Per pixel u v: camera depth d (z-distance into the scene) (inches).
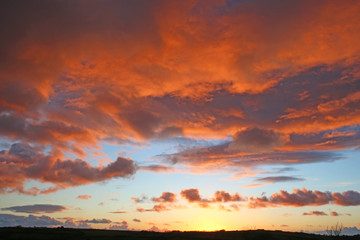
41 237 3100.4
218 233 3563.0
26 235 3137.3
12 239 2982.3
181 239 3265.3
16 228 3435.0
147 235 3390.7
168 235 3435.0
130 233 3501.5
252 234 3548.2
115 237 3253.0
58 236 3181.6
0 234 3100.4
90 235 3297.2
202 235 3467.0
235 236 3435.0
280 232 3737.7
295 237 3531.0
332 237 3705.7
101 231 3548.2
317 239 3548.2
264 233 3612.2
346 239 3619.6
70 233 3339.1
